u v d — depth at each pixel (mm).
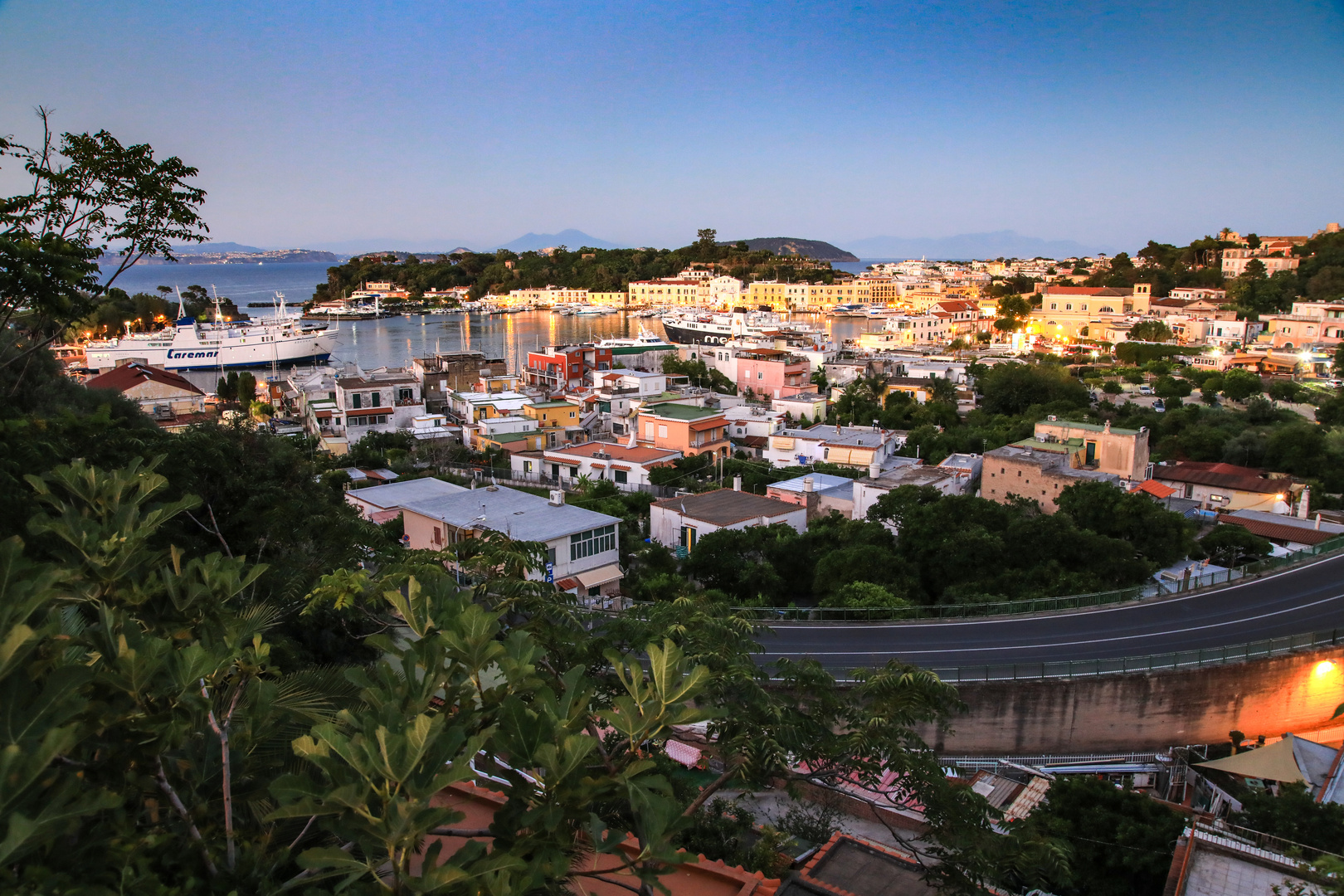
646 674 7535
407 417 80812
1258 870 15945
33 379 33500
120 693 6117
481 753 7266
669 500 49344
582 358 107312
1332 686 28203
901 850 16953
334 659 18562
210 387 128625
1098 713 26969
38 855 5379
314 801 5434
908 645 30344
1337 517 49969
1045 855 12562
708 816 16641
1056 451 53688
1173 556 41062
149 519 7738
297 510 22000
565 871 6039
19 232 15523
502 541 14820
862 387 93500
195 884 5852
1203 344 129375
